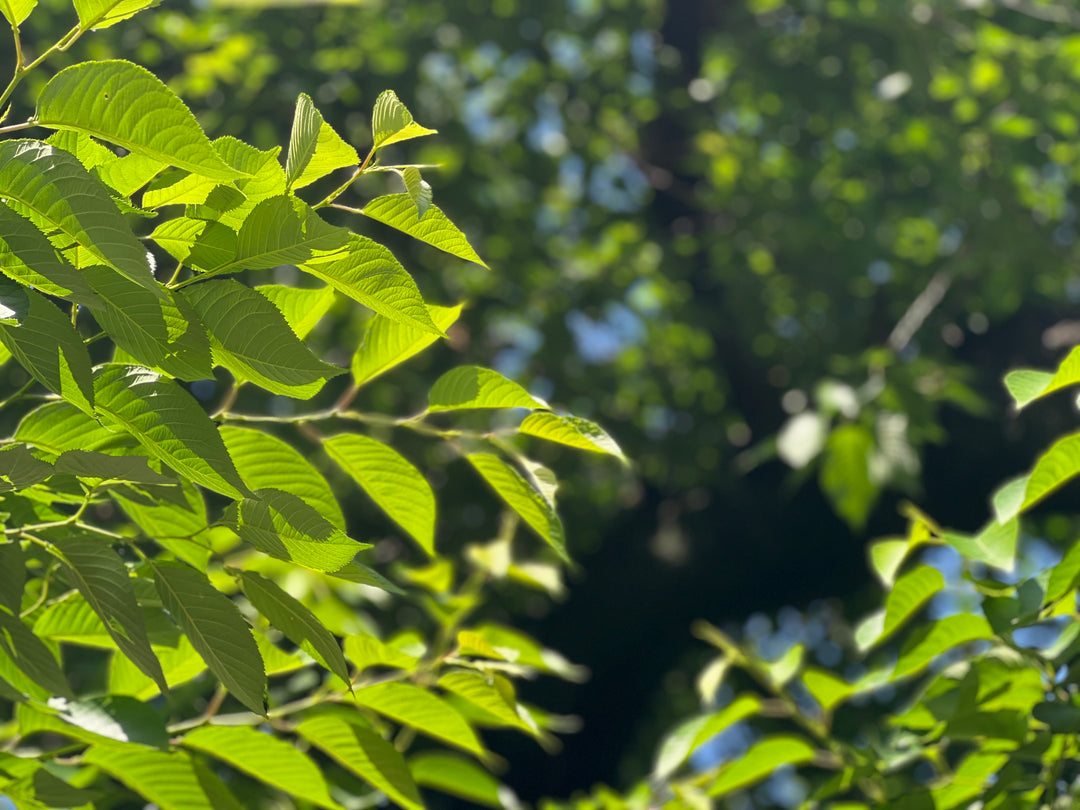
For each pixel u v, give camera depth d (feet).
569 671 4.76
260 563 5.11
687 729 4.97
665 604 17.54
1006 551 4.03
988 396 16.70
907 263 19.15
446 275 18.03
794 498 16.90
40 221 2.06
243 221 2.41
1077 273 15.90
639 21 20.49
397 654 3.87
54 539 2.81
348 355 16.03
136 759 3.54
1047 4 17.21
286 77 16.52
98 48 14.10
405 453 15.51
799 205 19.36
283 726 3.72
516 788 17.01
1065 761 4.16
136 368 2.24
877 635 4.14
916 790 4.28
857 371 12.14
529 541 16.21
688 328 20.27
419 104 17.94
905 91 17.30
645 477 19.07
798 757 4.89
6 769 3.10
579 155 20.52
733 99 21.04
